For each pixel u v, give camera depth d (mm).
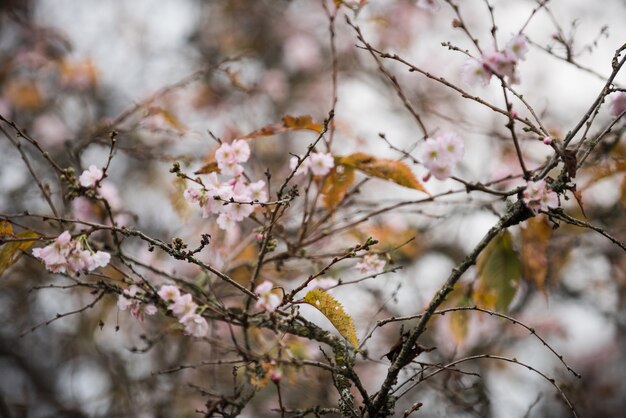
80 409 4852
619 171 3232
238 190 2572
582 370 5883
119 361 4785
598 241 4758
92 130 4012
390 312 4238
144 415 4516
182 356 4441
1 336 5254
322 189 3059
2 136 4895
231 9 6367
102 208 3387
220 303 2898
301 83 5965
